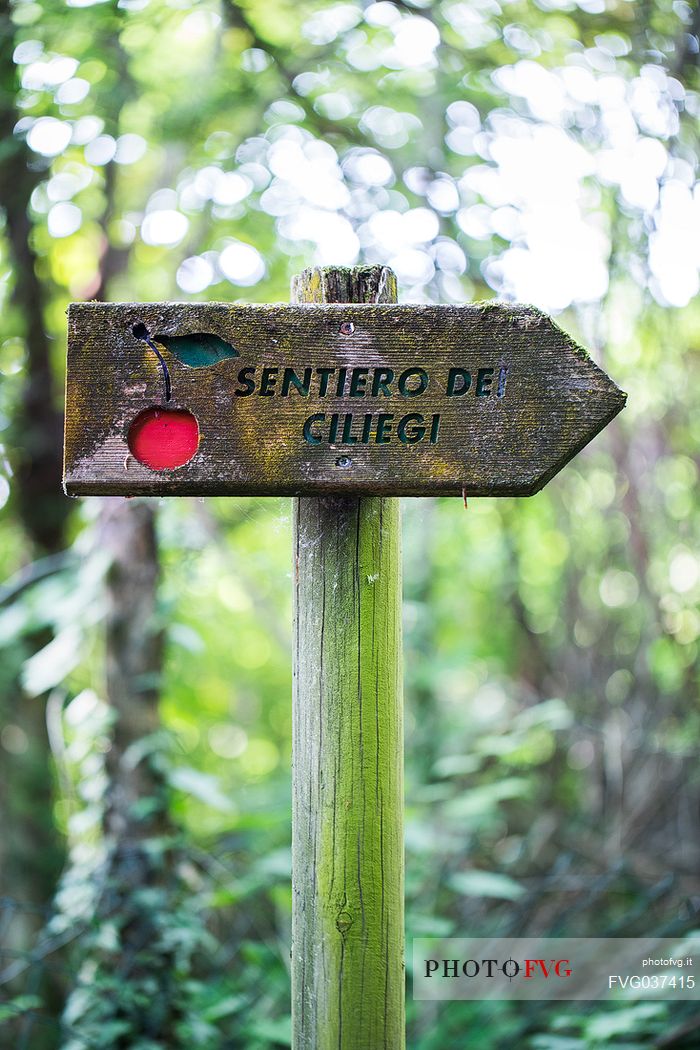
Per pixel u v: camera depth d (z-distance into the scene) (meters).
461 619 5.82
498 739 3.90
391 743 1.60
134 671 3.06
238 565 4.70
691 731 4.36
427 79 3.91
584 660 4.90
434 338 1.44
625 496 4.25
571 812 4.74
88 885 2.88
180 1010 2.81
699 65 3.48
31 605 3.36
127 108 3.74
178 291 3.98
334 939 1.56
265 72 3.78
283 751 6.68
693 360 4.18
